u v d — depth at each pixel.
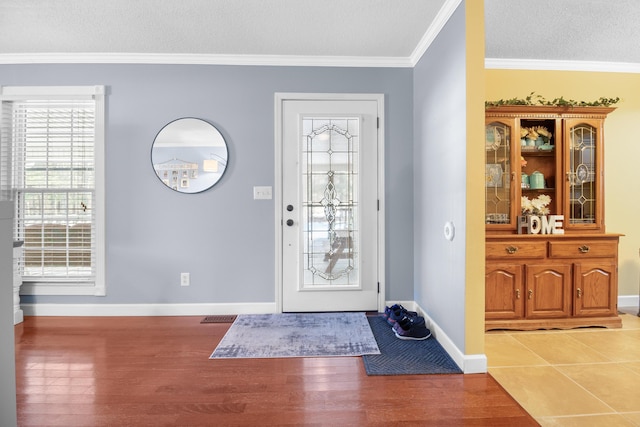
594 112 3.10
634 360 2.38
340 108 3.22
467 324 2.16
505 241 2.90
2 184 3.13
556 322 2.93
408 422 1.69
